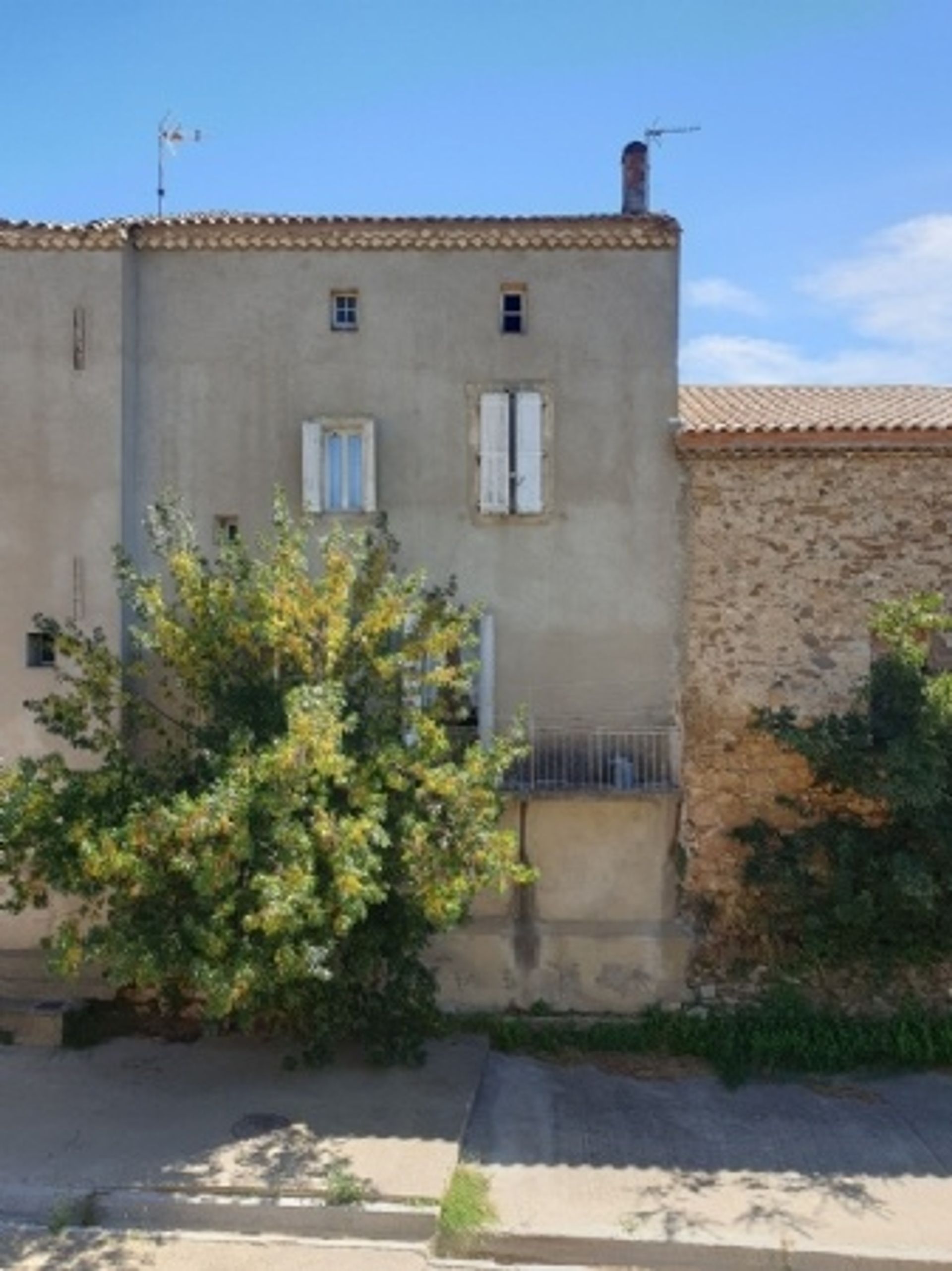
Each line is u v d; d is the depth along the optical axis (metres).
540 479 13.05
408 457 13.14
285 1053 11.88
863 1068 12.09
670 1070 12.03
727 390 16.33
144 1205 9.12
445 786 10.51
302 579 10.86
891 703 11.95
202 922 9.91
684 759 12.98
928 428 12.69
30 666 12.95
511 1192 9.51
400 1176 9.44
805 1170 9.99
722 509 13.04
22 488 12.98
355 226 13.02
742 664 12.98
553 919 12.94
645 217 12.98
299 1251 8.80
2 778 10.48
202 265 13.25
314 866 9.73
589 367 13.12
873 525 12.91
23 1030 12.12
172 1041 12.20
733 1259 8.78
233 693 11.10
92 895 10.45
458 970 12.87
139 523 13.16
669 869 12.94
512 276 13.17
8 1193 9.19
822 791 12.72
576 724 13.06
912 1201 9.50
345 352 13.18
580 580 13.10
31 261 13.03
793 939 12.71
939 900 11.95
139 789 10.47
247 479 13.17
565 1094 11.41
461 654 13.03
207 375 13.23
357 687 11.27
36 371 12.99
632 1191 9.58
